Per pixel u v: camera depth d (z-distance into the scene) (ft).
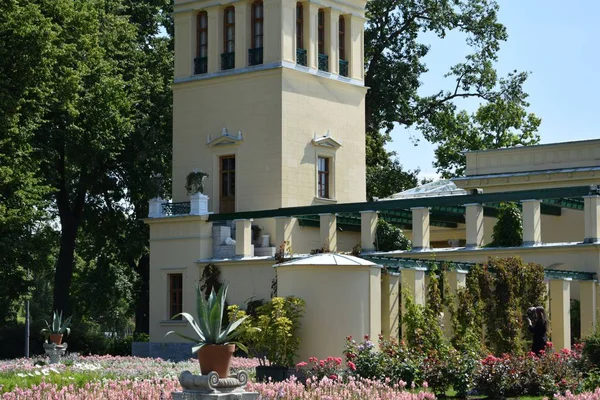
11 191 138.51
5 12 128.77
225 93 164.66
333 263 93.97
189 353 151.43
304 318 94.12
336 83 168.45
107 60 165.99
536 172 151.84
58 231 184.75
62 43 139.03
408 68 213.46
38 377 88.63
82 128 158.10
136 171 174.09
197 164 167.12
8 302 173.27
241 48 163.43
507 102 223.10
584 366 91.20
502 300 105.91
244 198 161.38
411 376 83.87
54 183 164.55
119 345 176.76
